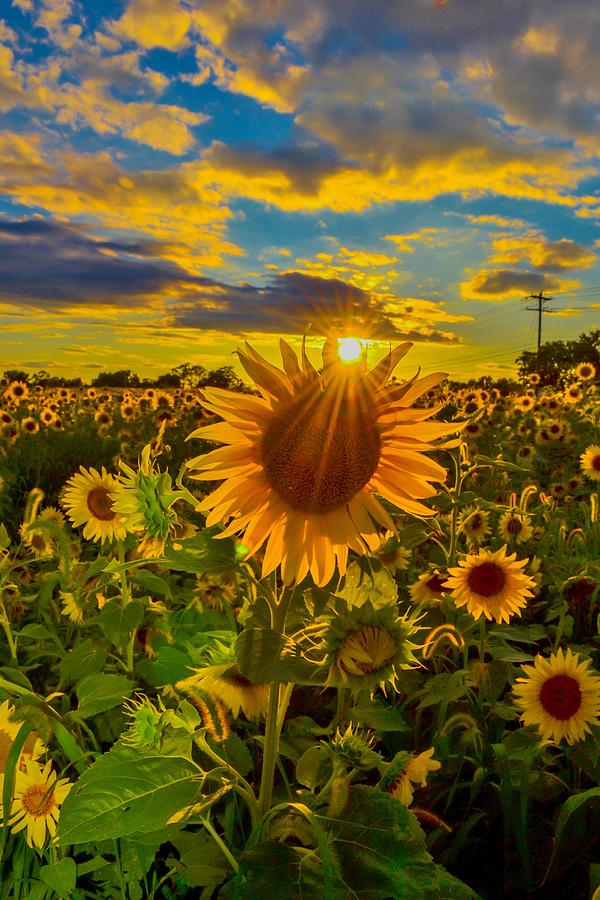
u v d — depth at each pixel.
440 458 7.94
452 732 3.04
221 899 1.59
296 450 1.81
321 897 1.53
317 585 1.82
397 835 1.67
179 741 1.89
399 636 1.65
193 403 15.43
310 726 2.69
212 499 1.87
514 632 3.63
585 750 2.64
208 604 3.51
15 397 18.92
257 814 1.91
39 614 3.77
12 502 7.65
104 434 14.50
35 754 2.16
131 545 3.16
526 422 13.52
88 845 2.16
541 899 2.45
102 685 2.39
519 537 5.50
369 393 1.80
